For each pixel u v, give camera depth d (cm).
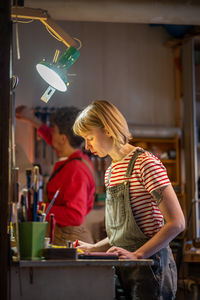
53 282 173
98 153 228
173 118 731
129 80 714
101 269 176
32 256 172
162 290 209
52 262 166
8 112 178
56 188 330
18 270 172
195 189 664
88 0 460
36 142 602
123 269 215
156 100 725
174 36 720
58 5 454
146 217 215
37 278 173
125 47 717
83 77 684
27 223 173
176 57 723
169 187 209
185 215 675
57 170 338
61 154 353
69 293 173
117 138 221
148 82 724
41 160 605
